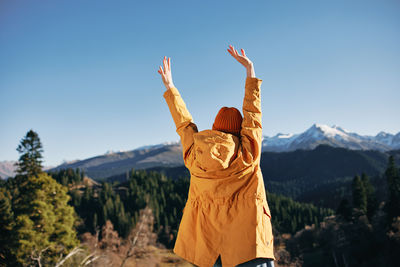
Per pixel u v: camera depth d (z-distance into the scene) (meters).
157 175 157.62
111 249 26.42
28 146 47.16
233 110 1.73
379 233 55.47
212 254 1.51
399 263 46.34
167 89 1.91
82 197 117.12
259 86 1.75
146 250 24.59
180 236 1.65
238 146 1.59
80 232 77.19
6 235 29.08
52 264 24.02
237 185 1.54
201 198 1.60
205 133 1.62
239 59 1.89
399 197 58.00
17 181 46.69
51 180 33.84
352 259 52.28
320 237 59.91
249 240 1.46
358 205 65.06
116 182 154.88
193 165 1.62
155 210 102.88
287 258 49.44
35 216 30.88
